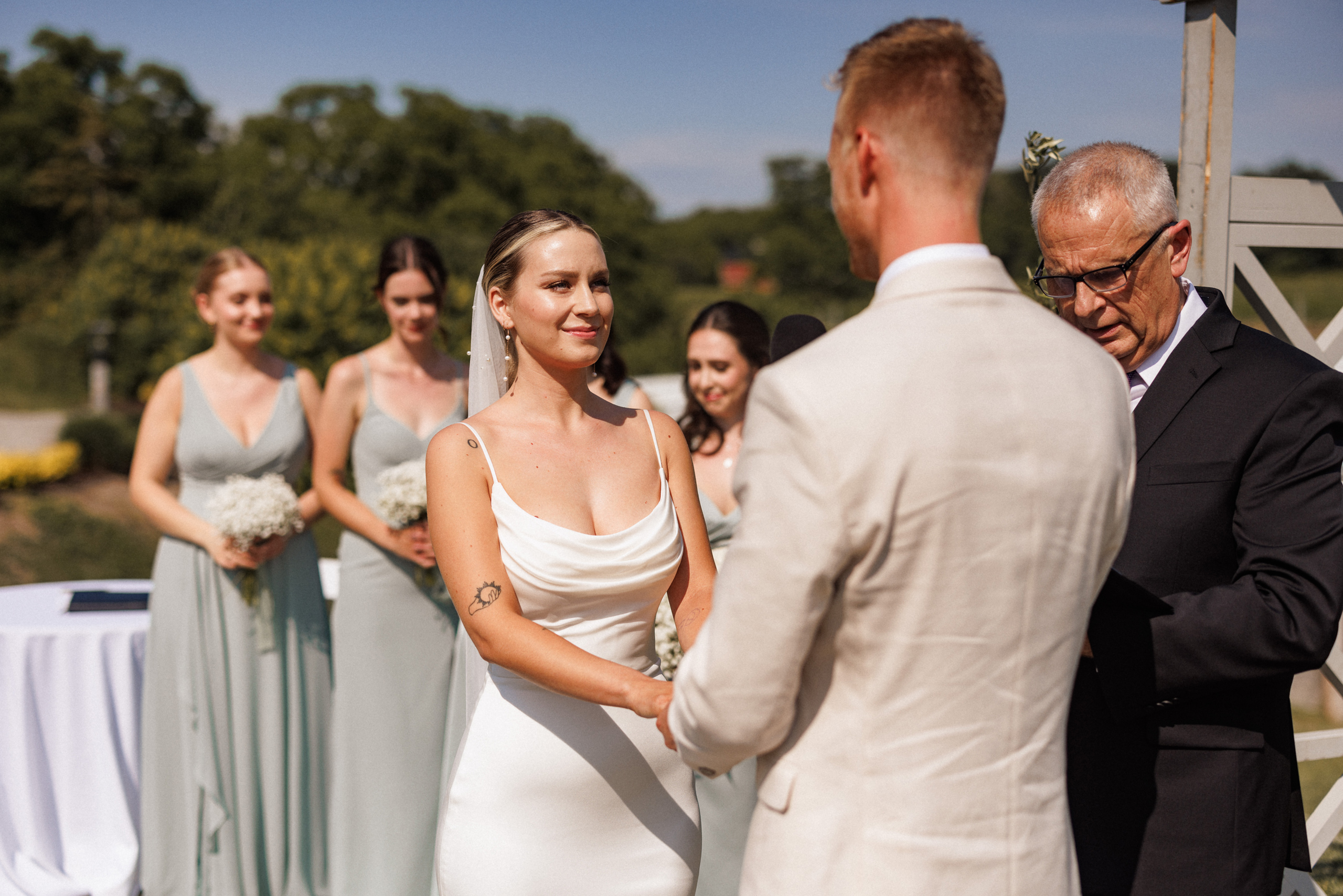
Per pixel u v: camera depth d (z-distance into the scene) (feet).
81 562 34.96
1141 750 5.88
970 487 4.19
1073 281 6.35
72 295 71.97
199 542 12.06
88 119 123.44
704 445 11.53
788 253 165.07
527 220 6.79
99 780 12.51
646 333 124.98
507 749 6.51
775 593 4.23
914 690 4.36
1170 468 6.00
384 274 13.01
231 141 143.43
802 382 4.27
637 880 6.55
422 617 12.39
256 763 12.30
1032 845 4.50
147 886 12.01
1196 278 8.77
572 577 6.41
